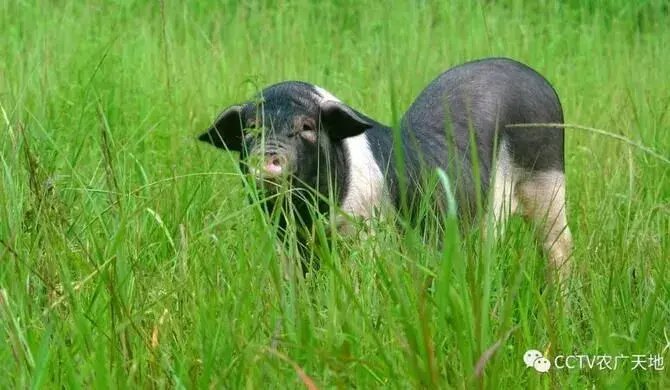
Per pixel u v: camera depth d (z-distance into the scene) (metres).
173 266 10.34
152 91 17.86
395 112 7.79
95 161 14.21
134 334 8.84
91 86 16.98
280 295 9.09
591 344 9.43
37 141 13.34
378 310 9.45
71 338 8.96
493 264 10.09
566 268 12.85
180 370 8.33
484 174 13.20
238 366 8.25
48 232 10.40
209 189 12.73
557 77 20.98
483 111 13.58
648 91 19.20
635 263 10.91
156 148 15.77
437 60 22.33
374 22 24.20
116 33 21.77
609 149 16.45
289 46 22.56
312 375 8.33
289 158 11.52
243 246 10.05
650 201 13.45
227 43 23.42
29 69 17.97
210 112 17.72
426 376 7.90
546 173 13.99
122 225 9.76
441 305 7.85
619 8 27.06
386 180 12.49
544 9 26.14
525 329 9.12
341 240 11.05
